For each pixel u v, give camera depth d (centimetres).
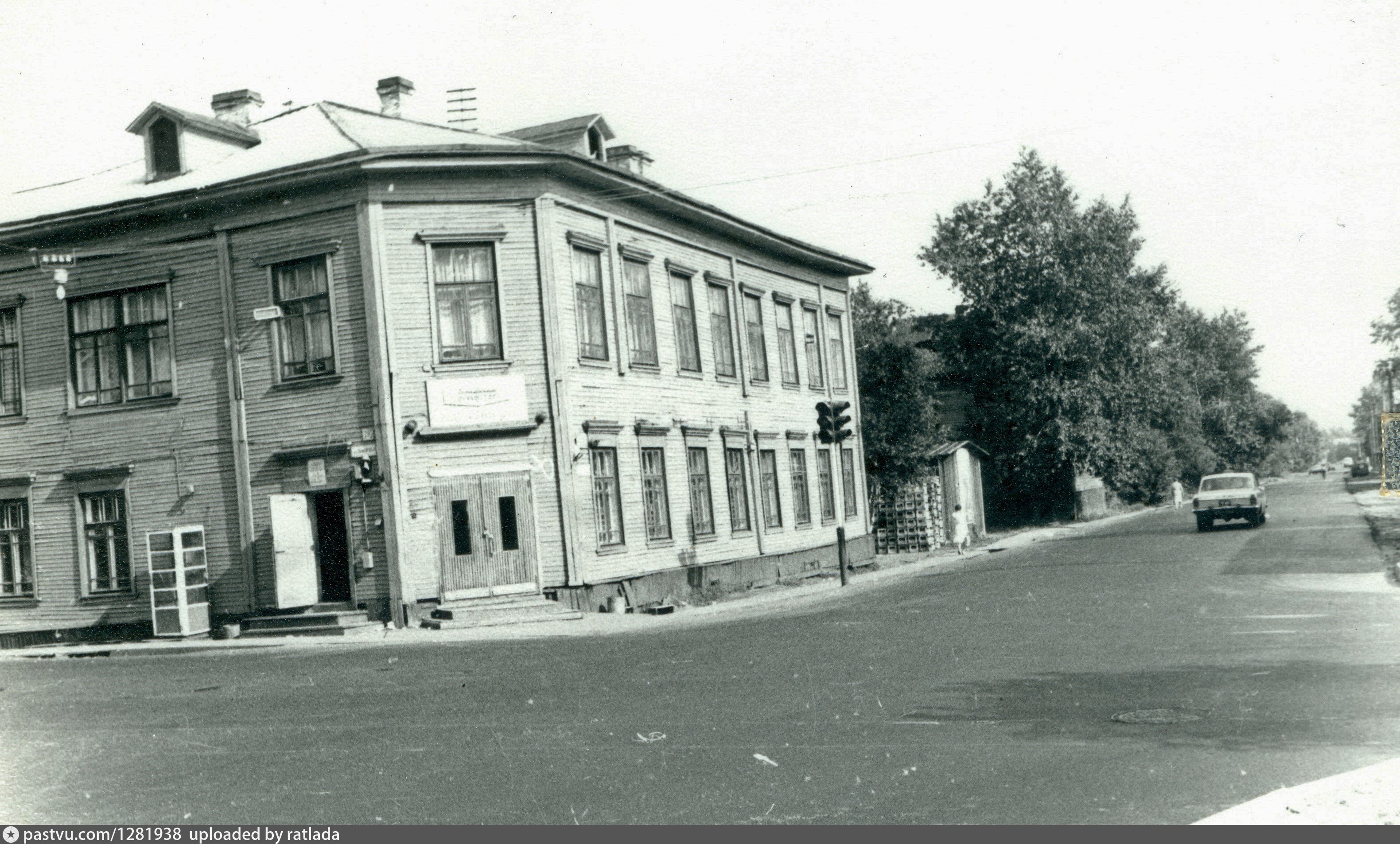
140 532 2566
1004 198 5712
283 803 852
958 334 5891
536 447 2438
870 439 4328
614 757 954
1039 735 950
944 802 766
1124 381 5631
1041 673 1257
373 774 934
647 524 2744
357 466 2352
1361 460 12500
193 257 2516
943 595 2338
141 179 2742
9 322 2698
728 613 2428
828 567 3706
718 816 762
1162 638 1484
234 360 2467
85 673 1898
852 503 4031
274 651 2116
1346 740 888
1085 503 6028
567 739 1040
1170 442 7662
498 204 2436
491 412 2403
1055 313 5584
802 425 3678
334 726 1176
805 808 771
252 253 2459
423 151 2344
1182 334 8012
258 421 2453
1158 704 1055
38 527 2661
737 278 3334
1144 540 3719
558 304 2462
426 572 2350
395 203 2377
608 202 2697
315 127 2734
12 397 2694
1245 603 1847
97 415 2603
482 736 1075
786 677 1344
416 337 2372
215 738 1139
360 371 2370
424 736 1088
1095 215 5566
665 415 2856
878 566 3716
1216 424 9125
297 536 2405
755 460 3312
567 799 823
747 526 3247
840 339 4106
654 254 2895
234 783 929
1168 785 780
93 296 2611
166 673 1802
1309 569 2402
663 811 780
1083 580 2431
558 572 2439
